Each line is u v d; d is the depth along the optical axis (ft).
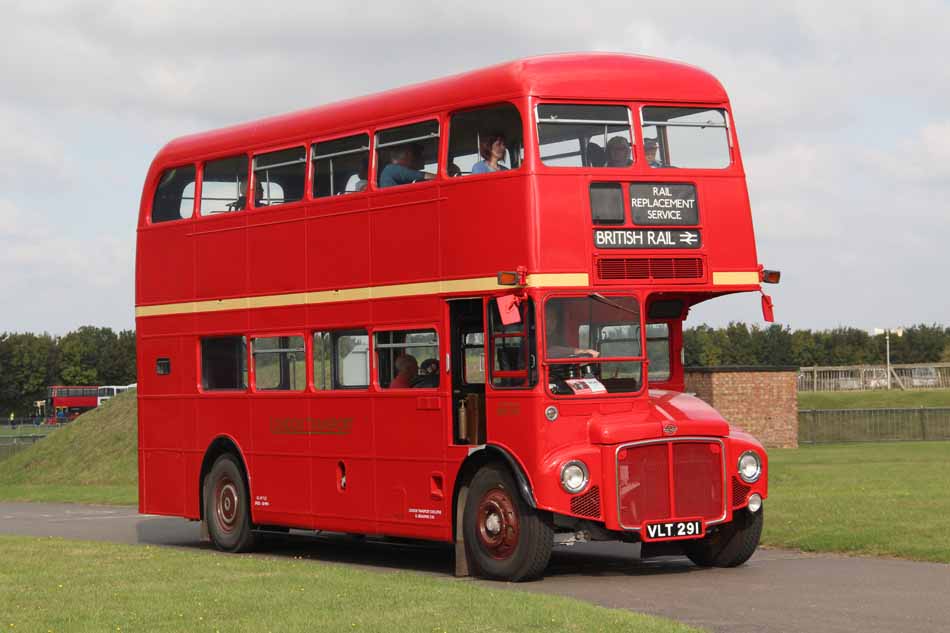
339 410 56.80
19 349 561.43
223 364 63.62
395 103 54.29
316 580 44.96
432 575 52.08
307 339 58.29
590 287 48.44
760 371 132.16
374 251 54.75
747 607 39.68
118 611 38.63
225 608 38.63
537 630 33.94
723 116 51.29
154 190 67.62
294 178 59.31
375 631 34.04
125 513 94.27
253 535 62.69
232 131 63.36
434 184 51.88
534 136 48.42
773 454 115.14
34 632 35.22
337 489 56.95
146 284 67.87
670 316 53.57
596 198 48.85
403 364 53.72
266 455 60.90
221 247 63.21
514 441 48.24
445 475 51.65
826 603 40.06
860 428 146.00
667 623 35.04
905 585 43.57
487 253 49.55
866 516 60.85
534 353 47.75
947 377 217.15
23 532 77.30
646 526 47.34
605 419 48.14
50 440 150.20
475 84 50.52
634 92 49.80
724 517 48.70
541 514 47.44
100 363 572.10
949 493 70.18
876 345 337.72
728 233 50.70
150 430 67.72
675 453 48.08
